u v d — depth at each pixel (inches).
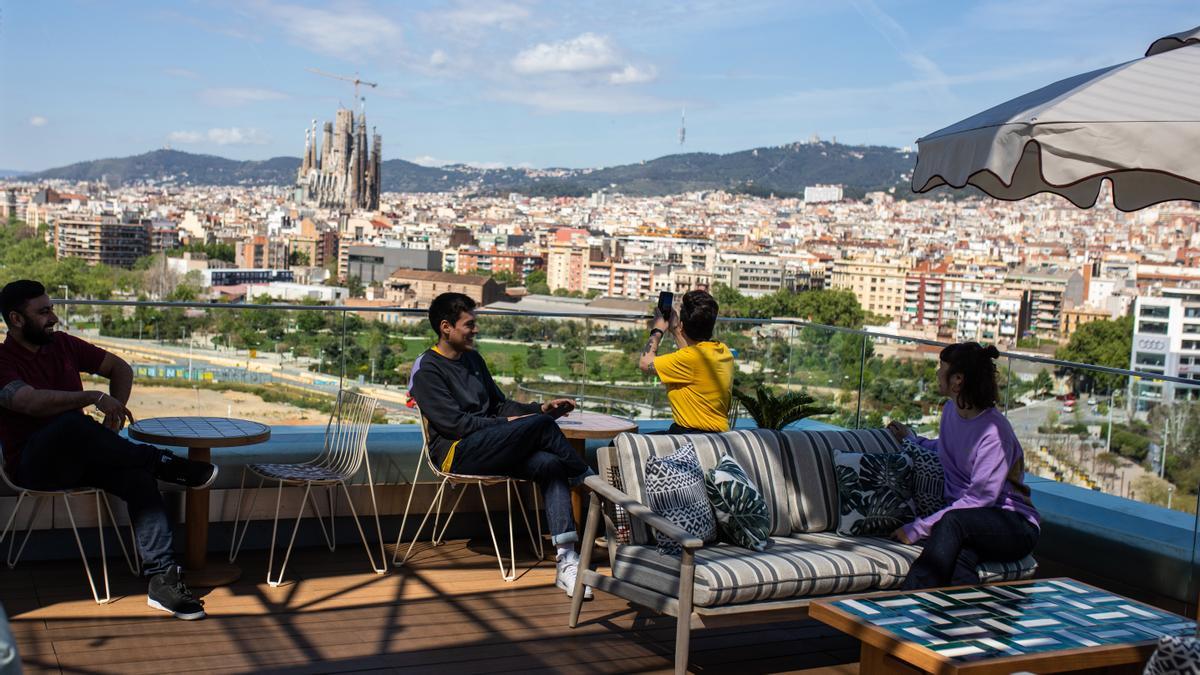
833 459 150.6
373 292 5723.4
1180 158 91.7
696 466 136.0
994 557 133.6
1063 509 160.7
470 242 7544.3
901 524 144.1
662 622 140.8
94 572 145.6
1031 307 4906.5
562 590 152.6
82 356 148.5
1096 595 120.3
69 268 5713.6
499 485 182.1
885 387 225.6
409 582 151.6
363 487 170.1
